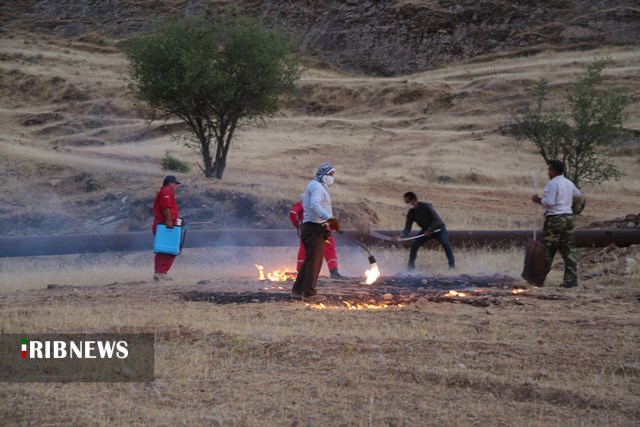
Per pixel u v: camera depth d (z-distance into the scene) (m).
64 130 100.06
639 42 145.88
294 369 12.27
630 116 89.62
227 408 10.52
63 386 11.48
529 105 102.69
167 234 25.25
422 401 10.77
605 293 19.62
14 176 53.75
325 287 21.83
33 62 137.00
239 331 14.67
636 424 9.95
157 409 10.47
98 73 131.88
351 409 10.46
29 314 16.73
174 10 178.00
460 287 21.66
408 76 145.50
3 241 33.94
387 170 70.81
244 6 177.75
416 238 28.08
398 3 170.12
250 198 47.38
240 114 56.78
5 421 9.98
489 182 68.00
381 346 13.51
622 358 12.73
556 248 21.23
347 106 117.50
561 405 10.71
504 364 12.34
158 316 16.45
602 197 62.22
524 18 160.50
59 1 183.25
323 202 18.89
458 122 99.75
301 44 165.50
